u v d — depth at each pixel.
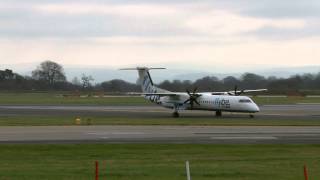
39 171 54.41
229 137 91.31
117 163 61.88
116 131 101.62
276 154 71.31
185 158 66.75
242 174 52.59
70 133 97.38
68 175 51.50
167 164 60.81
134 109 193.25
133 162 62.91
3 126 112.56
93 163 61.91
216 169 56.09
